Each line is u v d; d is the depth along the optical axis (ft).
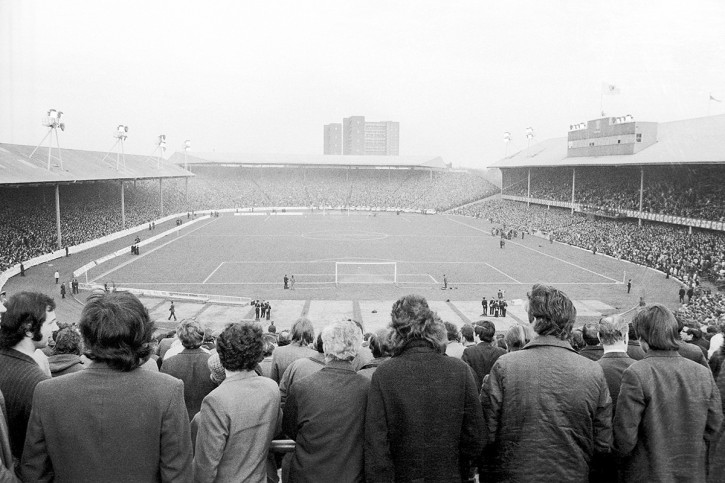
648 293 180.34
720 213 246.68
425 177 598.34
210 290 182.91
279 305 161.58
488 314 152.35
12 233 247.09
